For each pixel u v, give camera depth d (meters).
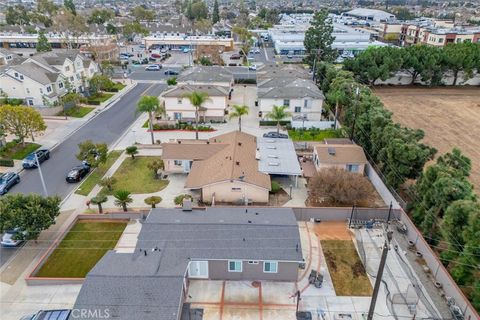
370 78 79.62
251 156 42.44
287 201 38.34
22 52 112.00
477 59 79.06
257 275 27.52
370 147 45.25
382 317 24.66
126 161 46.56
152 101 49.53
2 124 46.38
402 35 142.25
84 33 121.94
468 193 28.83
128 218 35.09
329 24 91.56
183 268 25.28
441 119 62.50
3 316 24.72
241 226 29.17
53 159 46.75
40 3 180.50
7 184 39.09
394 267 29.25
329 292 26.78
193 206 34.84
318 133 56.22
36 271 28.31
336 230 33.75
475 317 23.44
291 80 66.88
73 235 32.81
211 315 24.69
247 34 127.00
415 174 36.81
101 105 67.62
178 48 123.25
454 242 27.05
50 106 62.59
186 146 44.03
